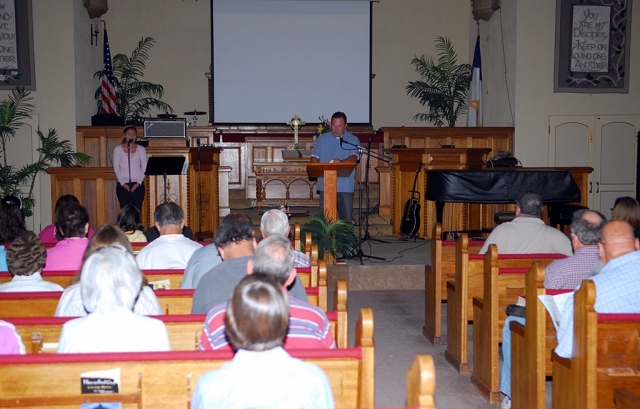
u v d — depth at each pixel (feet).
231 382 5.98
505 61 40.19
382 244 30.42
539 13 38.65
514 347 12.94
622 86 39.14
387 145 38.55
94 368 7.42
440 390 15.21
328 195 23.73
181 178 29.76
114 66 44.68
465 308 16.31
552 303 11.58
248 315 6.01
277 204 38.60
